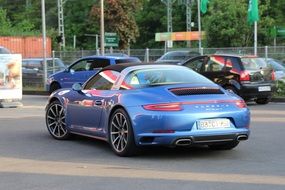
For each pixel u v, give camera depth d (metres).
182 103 10.18
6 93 21.88
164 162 10.19
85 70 24.36
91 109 11.84
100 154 11.14
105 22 72.25
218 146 11.39
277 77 28.45
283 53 34.88
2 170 9.68
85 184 8.55
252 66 22.11
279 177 8.82
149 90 10.66
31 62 35.47
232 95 10.88
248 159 10.41
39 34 64.62
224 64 22.36
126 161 10.34
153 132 10.16
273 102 24.05
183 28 100.06
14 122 16.59
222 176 8.95
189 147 11.78
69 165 10.06
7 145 12.41
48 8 104.81
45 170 9.64
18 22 101.56
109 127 11.16
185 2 81.12
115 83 11.50
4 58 21.88
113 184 8.52
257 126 15.02
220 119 10.36
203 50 37.91
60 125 13.12
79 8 99.31
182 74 11.41
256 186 8.23
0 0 110.06
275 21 78.69
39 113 19.25
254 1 31.39
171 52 37.53
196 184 8.42
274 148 11.59
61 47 66.19
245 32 62.78
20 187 8.42
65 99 12.90
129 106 10.51
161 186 8.33
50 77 25.78
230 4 63.16
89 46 96.88
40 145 12.38
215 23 63.50
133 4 73.62
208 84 11.05
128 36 72.75
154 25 104.81
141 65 11.76
